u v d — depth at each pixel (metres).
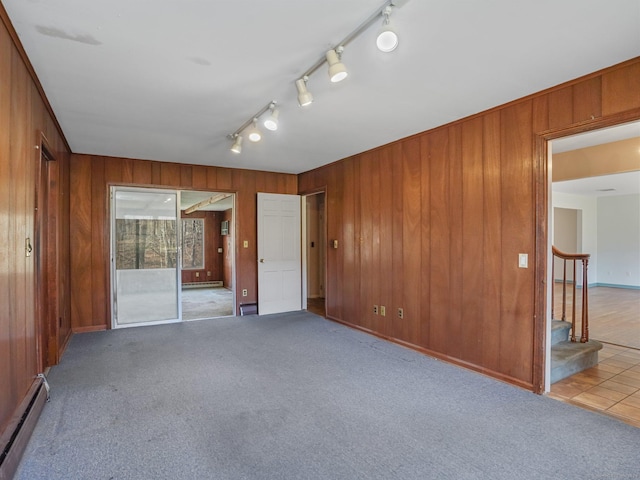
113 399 2.75
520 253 2.99
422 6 1.78
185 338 4.46
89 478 1.85
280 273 6.04
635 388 3.00
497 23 1.93
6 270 1.92
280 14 1.86
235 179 5.81
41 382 2.62
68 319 4.47
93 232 4.85
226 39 2.09
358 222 4.82
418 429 2.35
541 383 2.87
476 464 1.98
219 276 10.50
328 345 4.15
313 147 4.49
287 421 2.44
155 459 2.02
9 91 1.96
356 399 2.78
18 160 2.16
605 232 9.39
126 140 4.14
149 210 5.21
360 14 1.87
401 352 3.89
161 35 2.04
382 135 3.98
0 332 1.83
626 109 2.37
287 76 2.56
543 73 2.53
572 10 1.82
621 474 1.91
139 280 5.14
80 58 2.29
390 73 2.52
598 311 6.00
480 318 3.30
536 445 2.17
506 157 3.09
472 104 3.09
